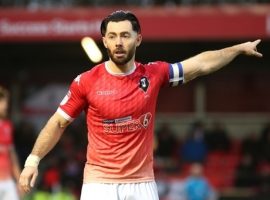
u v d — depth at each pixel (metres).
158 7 49.50
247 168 48.88
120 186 17.48
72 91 17.59
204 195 42.50
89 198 17.48
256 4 50.16
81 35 47.94
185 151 47.69
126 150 17.44
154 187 17.75
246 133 56.12
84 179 17.80
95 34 47.84
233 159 50.47
